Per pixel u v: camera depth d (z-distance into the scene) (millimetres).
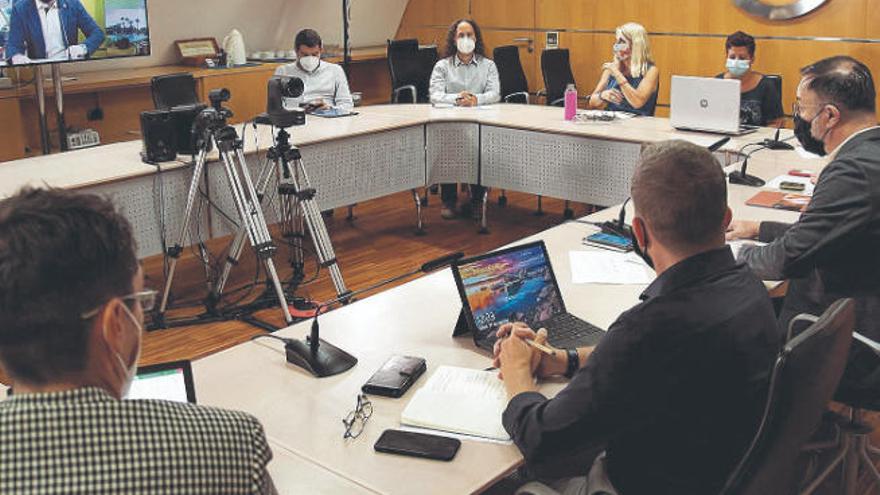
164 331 4043
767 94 5090
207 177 4145
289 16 7652
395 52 6574
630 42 5613
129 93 6754
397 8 8312
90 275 921
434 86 5977
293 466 1646
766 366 1540
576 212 6000
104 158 4188
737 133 4590
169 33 6957
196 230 4188
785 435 1487
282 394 1930
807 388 1484
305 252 5184
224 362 2094
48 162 4125
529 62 7559
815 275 2525
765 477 1509
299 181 4648
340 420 1816
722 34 6414
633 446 1598
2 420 882
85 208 948
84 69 6582
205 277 4742
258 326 4074
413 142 5262
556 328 2219
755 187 3559
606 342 1534
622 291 2490
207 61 6965
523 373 1817
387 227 5699
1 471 862
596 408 1511
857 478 2787
